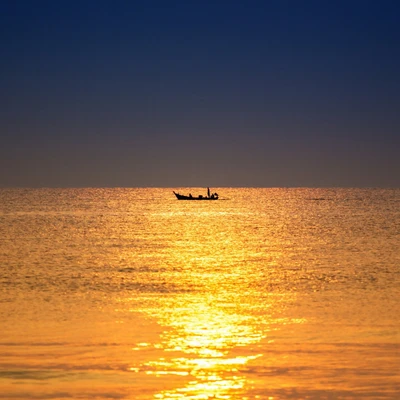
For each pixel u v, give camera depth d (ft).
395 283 440.04
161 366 224.12
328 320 304.09
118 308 341.00
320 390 198.18
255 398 192.34
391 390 198.18
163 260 593.83
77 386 201.67
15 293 393.29
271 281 453.58
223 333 275.59
